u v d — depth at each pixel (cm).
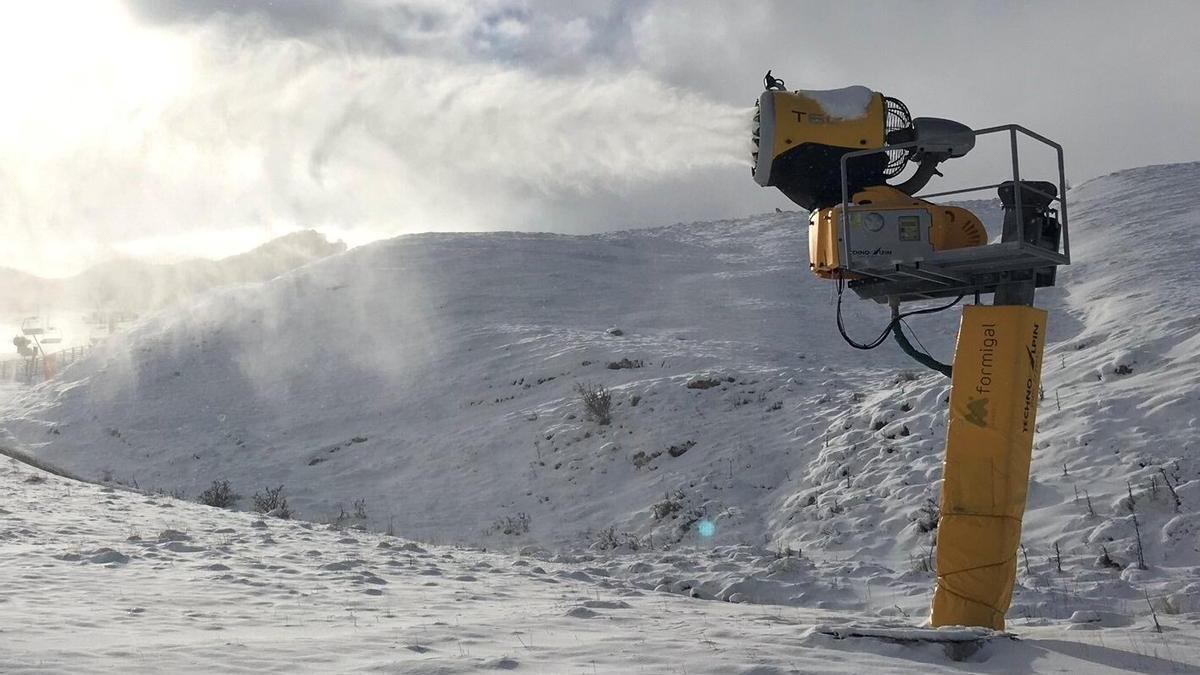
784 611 1066
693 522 2130
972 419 868
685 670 612
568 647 690
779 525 1998
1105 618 981
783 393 2855
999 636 759
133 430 4075
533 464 2861
